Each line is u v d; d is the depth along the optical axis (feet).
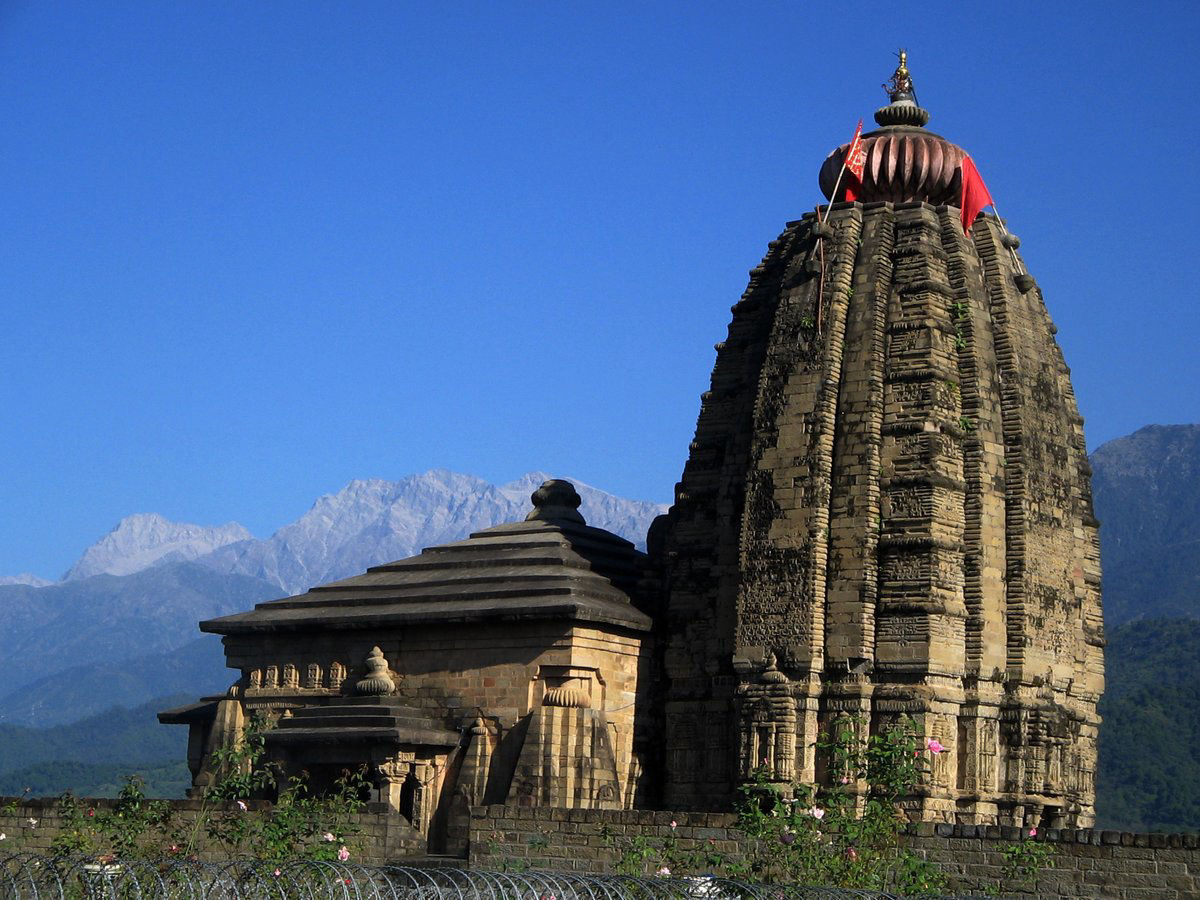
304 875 106.83
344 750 166.81
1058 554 172.45
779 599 163.94
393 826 146.20
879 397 165.89
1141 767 371.35
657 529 186.29
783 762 159.94
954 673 160.86
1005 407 170.19
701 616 173.06
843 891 98.84
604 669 169.48
